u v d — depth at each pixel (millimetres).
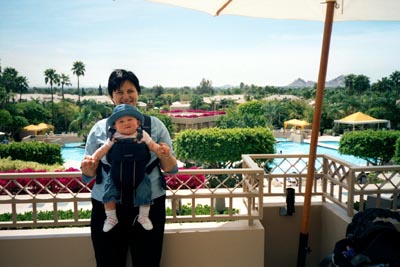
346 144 18953
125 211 2197
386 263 2119
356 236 2416
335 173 4379
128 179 2021
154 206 2291
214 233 3137
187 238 3113
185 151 16750
